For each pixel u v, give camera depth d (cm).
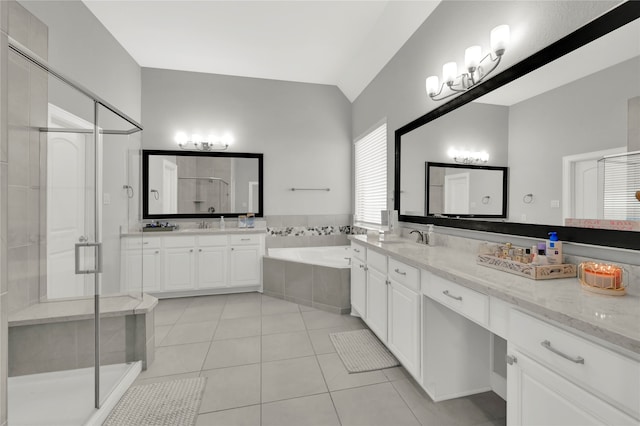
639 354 67
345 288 296
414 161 262
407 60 278
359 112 416
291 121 432
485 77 183
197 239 356
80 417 145
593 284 103
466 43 201
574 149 127
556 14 138
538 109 144
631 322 75
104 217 210
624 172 108
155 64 381
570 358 81
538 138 144
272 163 427
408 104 277
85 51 270
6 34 79
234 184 413
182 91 398
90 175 194
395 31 282
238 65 385
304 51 348
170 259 348
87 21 272
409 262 173
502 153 167
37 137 177
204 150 405
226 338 241
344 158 450
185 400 163
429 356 162
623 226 108
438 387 163
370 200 382
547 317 87
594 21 119
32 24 208
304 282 325
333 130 446
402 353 184
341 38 320
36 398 158
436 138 230
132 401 162
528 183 150
